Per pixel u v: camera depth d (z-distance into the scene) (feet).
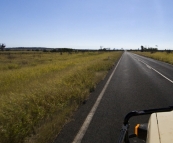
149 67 73.41
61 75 37.04
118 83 36.91
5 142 12.42
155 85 34.83
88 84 31.55
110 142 12.82
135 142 12.63
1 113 15.96
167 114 6.43
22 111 16.53
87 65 61.21
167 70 62.49
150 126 5.58
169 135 4.81
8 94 23.71
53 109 18.39
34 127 14.97
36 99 19.99
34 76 41.14
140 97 25.50
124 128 7.44
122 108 20.48
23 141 13.00
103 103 22.52
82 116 17.97
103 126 15.53
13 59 135.95
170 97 25.50
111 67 71.51
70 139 13.34
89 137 13.61
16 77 40.09
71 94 23.50
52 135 13.78
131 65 82.64
